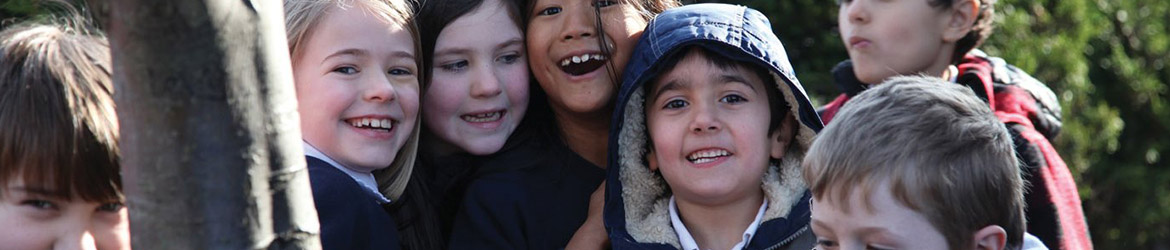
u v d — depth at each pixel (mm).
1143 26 8445
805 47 6859
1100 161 7793
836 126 1845
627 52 2516
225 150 1232
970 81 3115
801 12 6816
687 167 2371
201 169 1225
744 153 2363
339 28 2307
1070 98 7281
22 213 1603
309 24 2312
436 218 2645
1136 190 8031
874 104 1841
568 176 2625
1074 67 7258
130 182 1233
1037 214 2734
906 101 1827
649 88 2426
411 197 2580
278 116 1277
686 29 2357
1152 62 8484
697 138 2346
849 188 1781
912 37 3164
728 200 2410
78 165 1584
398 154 2490
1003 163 1818
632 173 2488
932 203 1757
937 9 3156
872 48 3211
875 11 3195
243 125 1243
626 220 2486
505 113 2576
